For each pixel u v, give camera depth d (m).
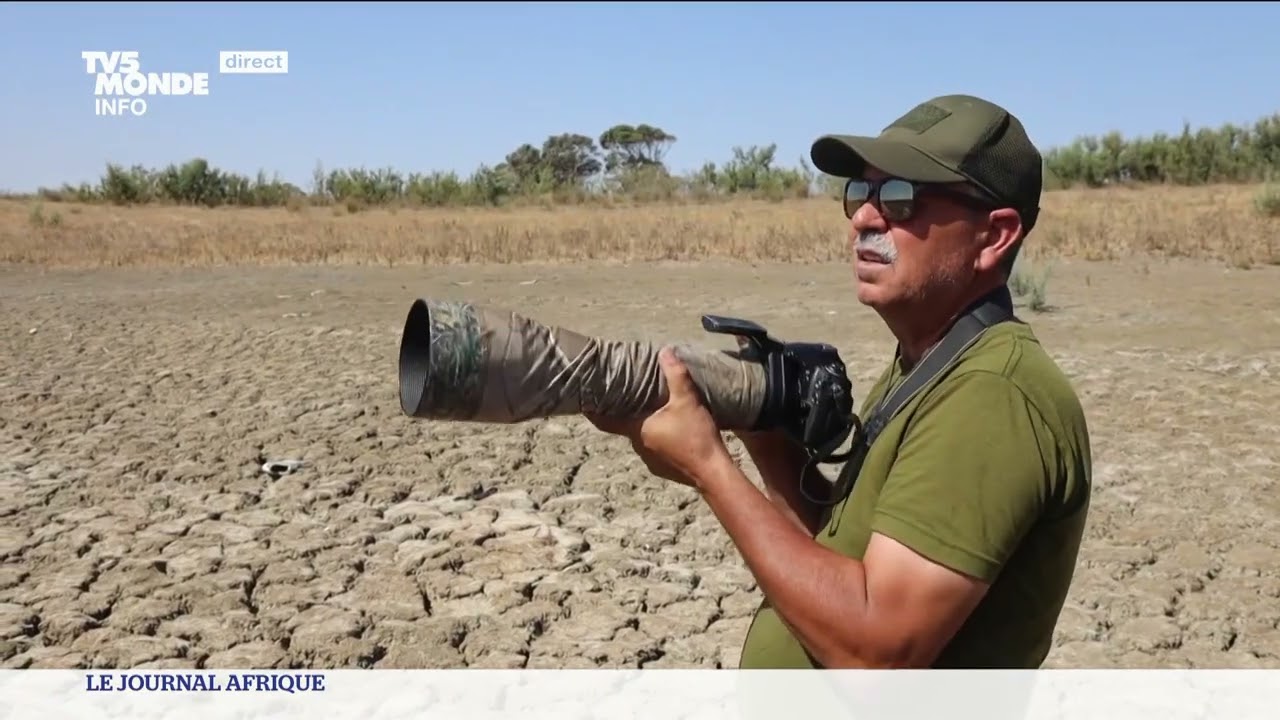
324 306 14.45
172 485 6.80
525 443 7.66
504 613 5.02
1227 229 20.28
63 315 13.79
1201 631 4.87
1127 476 6.84
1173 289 14.95
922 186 1.97
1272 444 7.49
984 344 1.96
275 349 11.23
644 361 1.99
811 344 2.24
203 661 4.58
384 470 7.11
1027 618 1.96
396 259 20.97
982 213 1.98
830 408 2.11
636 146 64.19
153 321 13.22
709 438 1.98
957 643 1.95
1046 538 1.93
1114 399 8.71
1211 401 8.62
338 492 6.65
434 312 1.89
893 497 1.88
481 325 1.90
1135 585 5.30
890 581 1.83
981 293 2.02
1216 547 5.78
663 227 24.53
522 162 62.53
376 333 12.16
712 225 24.92
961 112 1.99
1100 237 20.02
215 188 35.56
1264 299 13.85
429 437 7.82
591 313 13.70
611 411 2.00
